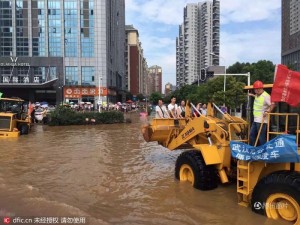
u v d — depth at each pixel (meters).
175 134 10.77
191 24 95.12
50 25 81.44
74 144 17.67
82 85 81.62
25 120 23.33
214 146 8.30
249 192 6.79
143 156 13.85
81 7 81.81
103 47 82.44
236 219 6.42
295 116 6.64
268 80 62.12
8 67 80.38
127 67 153.00
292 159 6.02
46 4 81.06
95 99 81.75
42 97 82.56
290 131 6.72
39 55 81.31
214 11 87.69
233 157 7.39
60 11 81.44
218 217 6.57
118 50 111.25
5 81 79.81
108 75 86.88
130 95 134.88
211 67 64.88
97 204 7.49
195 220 6.46
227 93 40.62
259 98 7.29
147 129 11.18
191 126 9.64
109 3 90.75
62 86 80.69
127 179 9.78
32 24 81.00
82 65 82.25
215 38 88.06
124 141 19.06
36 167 11.49
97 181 9.56
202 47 91.38
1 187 8.68
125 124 34.50
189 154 8.78
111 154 14.35
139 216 6.71
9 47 81.06
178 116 12.30
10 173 10.55
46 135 22.56
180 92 84.81
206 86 56.81
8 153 14.52
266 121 7.11
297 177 5.97
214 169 8.34
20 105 24.44
